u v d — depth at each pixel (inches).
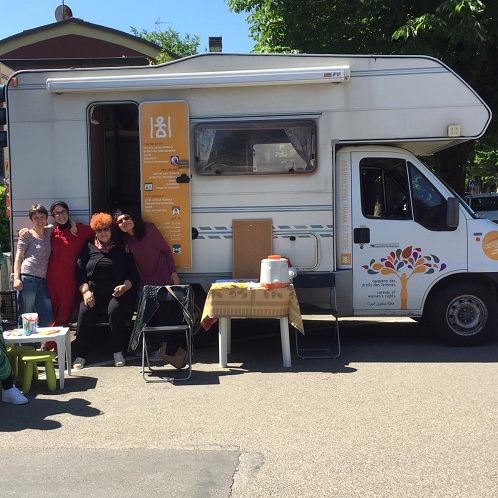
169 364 231.5
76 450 150.6
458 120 238.4
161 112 242.7
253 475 135.5
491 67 401.7
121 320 231.5
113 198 292.4
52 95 245.4
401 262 244.2
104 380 212.8
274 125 241.4
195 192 244.8
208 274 246.7
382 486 129.4
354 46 400.8
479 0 336.2
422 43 354.9
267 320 317.4
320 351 247.6
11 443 155.7
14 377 207.6
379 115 239.6
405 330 288.0
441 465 138.9
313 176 241.3
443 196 244.4
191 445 152.8
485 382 200.1
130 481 133.3
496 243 242.8
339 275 243.6
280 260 219.8
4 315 239.8
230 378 211.2
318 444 151.9
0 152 391.9
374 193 246.8
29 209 248.8
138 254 237.1
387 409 175.9
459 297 245.4
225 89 241.6
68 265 239.3
